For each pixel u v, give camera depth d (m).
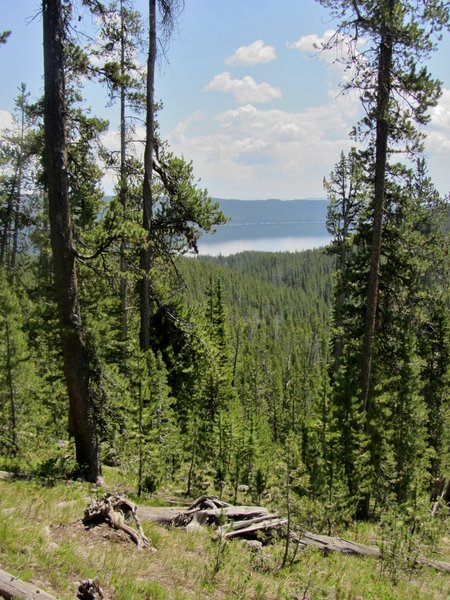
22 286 27.66
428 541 12.12
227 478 18.20
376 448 20.19
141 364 13.98
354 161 18.08
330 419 18.41
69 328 11.40
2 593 5.15
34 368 19.08
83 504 9.46
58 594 5.63
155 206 16.98
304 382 56.31
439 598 9.84
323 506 12.48
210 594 7.11
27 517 8.01
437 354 26.52
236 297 156.62
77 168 13.20
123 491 12.30
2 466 12.71
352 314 19.81
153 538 8.62
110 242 10.98
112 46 16.03
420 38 13.93
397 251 18.08
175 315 19.86
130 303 20.19
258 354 70.25
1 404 16.86
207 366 22.09
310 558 9.74
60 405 17.08
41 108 18.58
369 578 9.72
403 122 15.30
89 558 6.90
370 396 20.06
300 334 99.69
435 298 18.94
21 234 30.91
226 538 9.34
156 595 6.47
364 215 18.97
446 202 20.94
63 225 11.12
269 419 52.12
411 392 21.94
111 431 12.60
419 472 22.34
